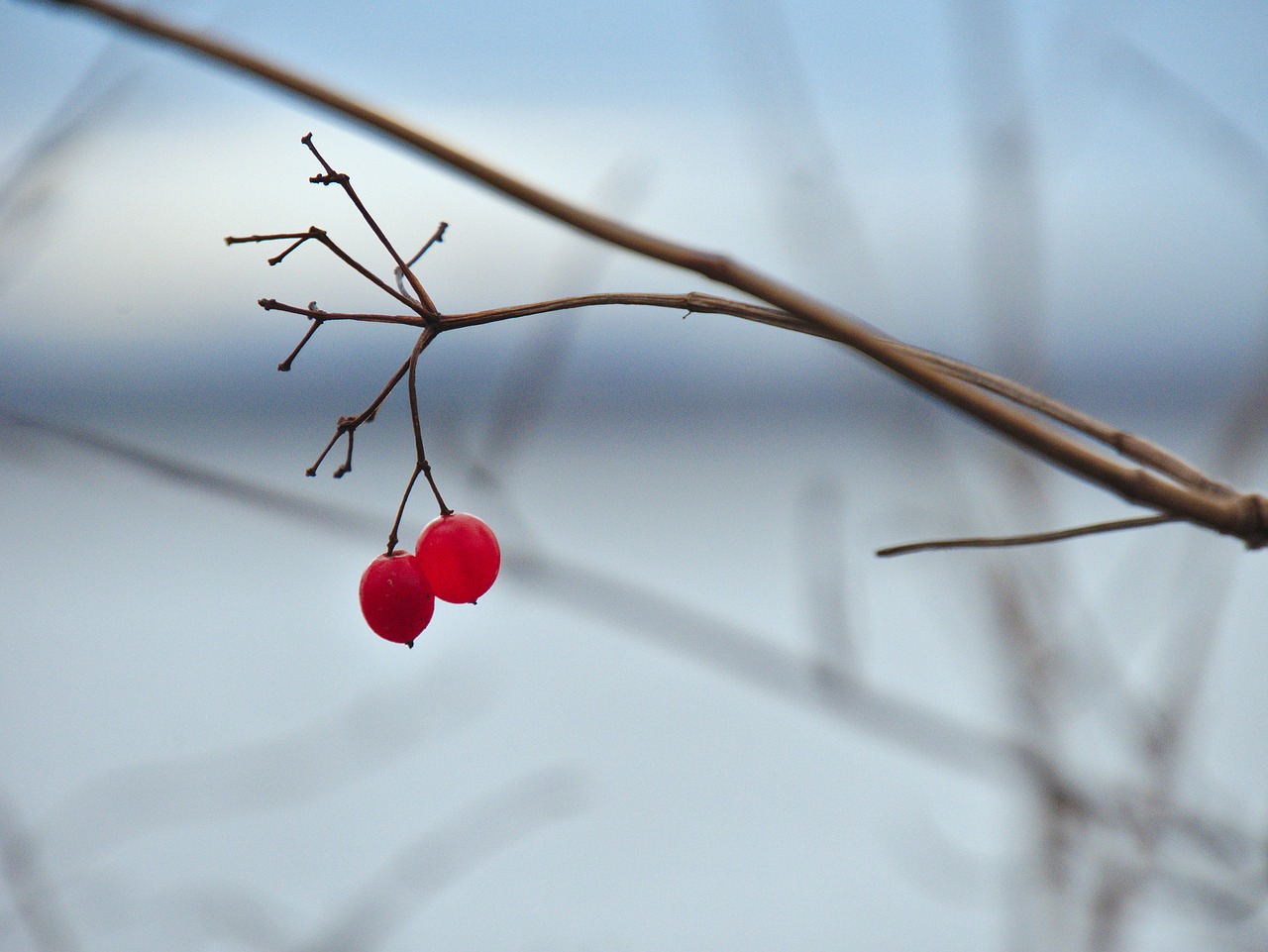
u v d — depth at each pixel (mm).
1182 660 604
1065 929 596
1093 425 497
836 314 491
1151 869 595
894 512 615
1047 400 499
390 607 526
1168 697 602
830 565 632
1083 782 601
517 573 633
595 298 502
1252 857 596
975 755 621
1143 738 601
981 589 607
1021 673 604
